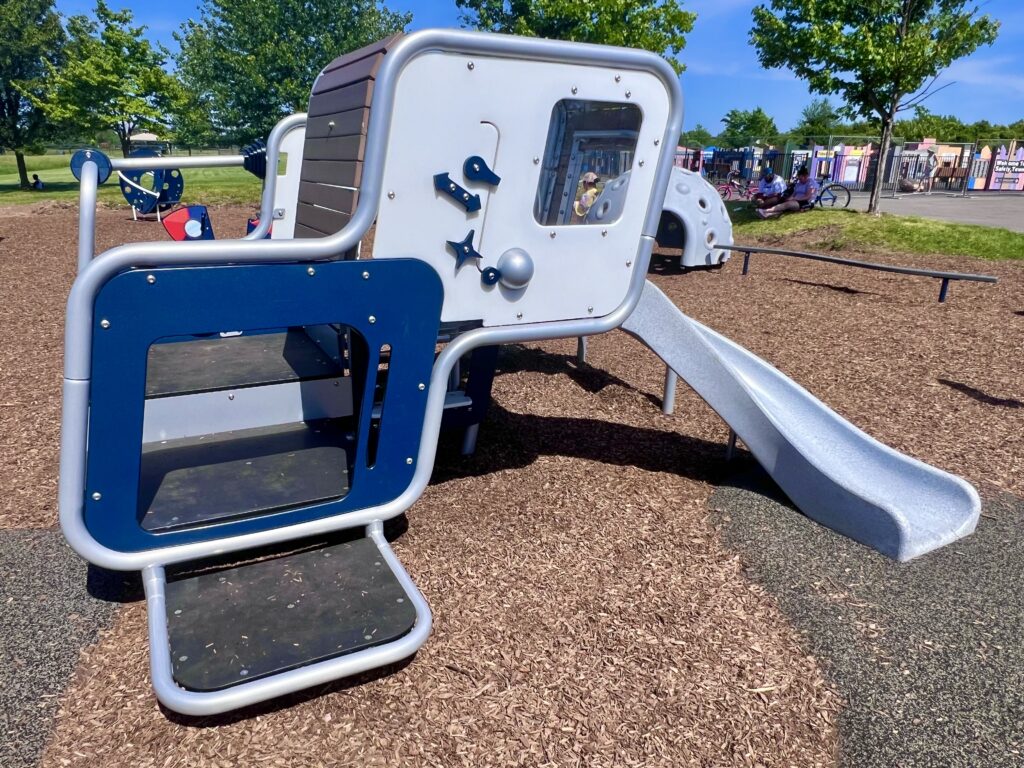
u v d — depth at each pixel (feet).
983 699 6.73
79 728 6.09
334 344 9.93
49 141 104.06
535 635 7.38
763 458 10.49
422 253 7.90
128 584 8.18
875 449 11.48
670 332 10.71
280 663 6.14
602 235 8.87
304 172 10.01
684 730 6.28
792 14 42.91
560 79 7.93
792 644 7.42
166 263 6.29
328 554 7.81
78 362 6.21
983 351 18.65
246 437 9.05
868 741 6.23
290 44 110.63
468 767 5.80
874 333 20.53
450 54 7.30
